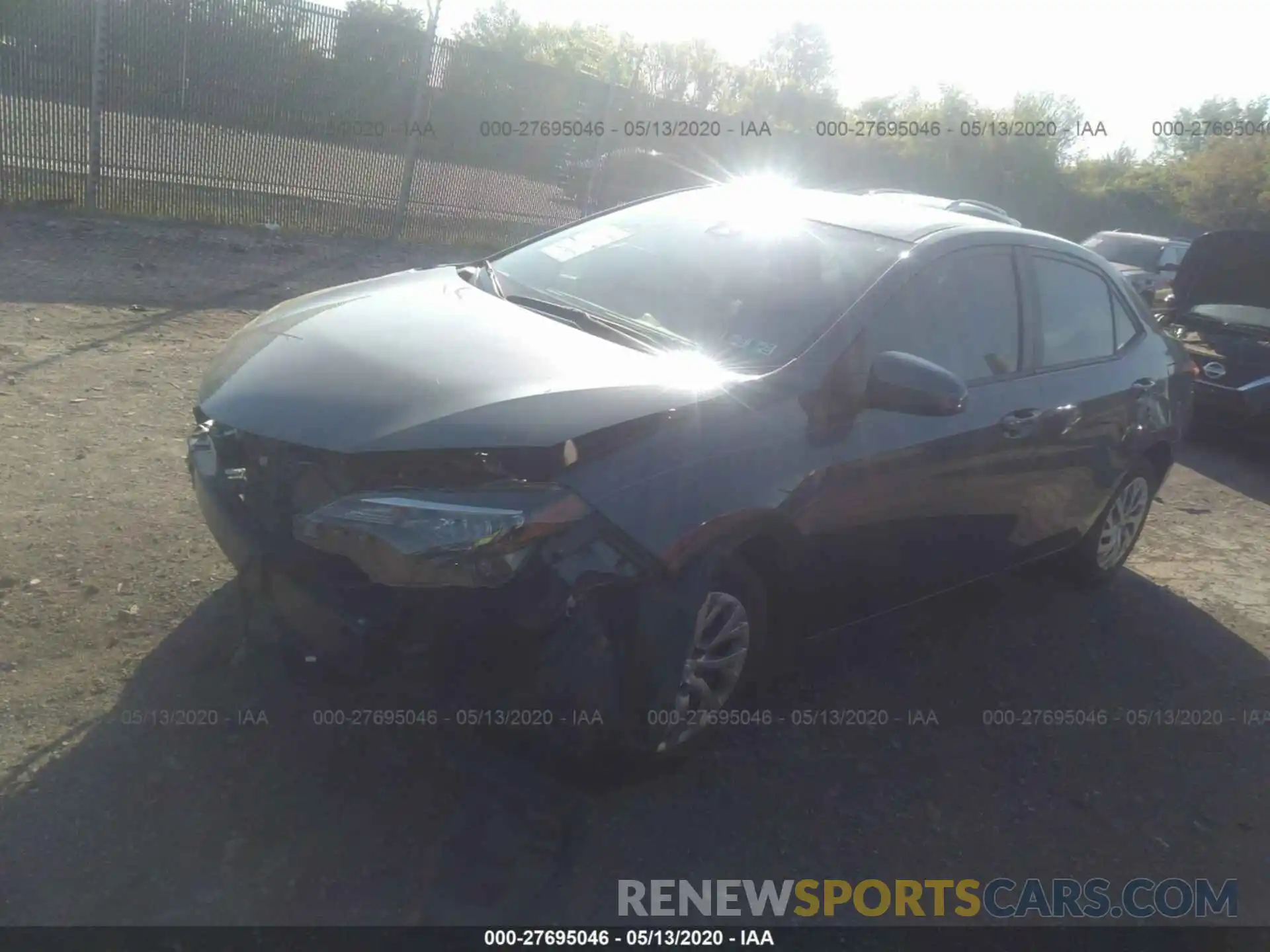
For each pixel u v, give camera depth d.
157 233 10.55
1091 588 5.65
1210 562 6.43
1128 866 3.48
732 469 3.29
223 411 3.29
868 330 3.85
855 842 3.38
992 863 3.40
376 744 3.40
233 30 10.91
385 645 2.93
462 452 2.94
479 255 13.05
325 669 3.12
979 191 26.17
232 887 2.80
